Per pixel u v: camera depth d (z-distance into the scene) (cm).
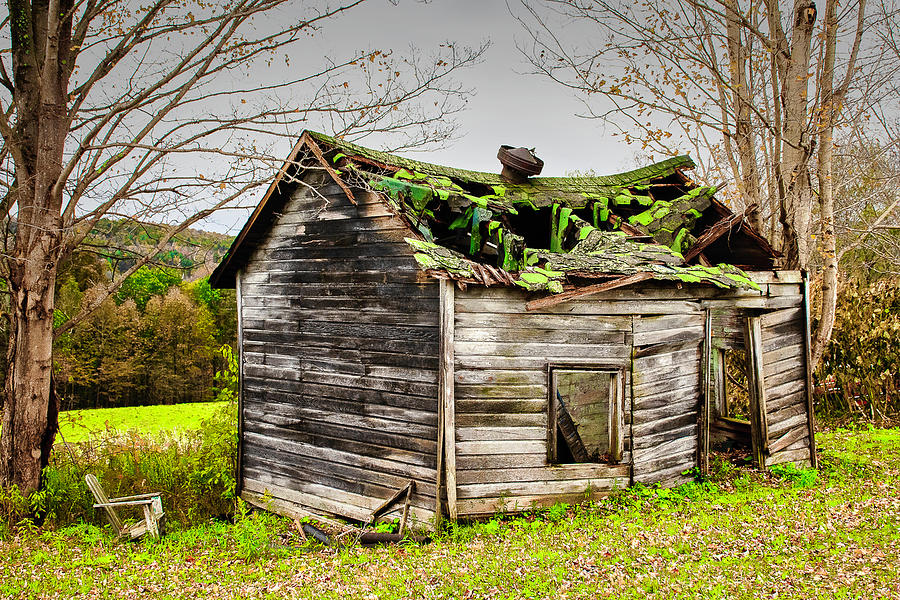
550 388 920
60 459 1250
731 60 1691
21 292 1039
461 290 874
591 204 1192
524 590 631
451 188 1045
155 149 941
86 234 1054
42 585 742
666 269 935
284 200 1080
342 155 988
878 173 2127
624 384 955
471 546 786
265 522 1016
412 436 916
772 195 1647
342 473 998
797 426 1153
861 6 1471
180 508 1090
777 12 1520
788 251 1412
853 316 1681
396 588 665
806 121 1513
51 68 1009
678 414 1023
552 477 923
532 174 1243
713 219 1251
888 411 1561
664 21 1630
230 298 3591
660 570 668
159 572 785
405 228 926
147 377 3222
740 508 879
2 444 1052
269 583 726
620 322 956
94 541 925
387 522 934
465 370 880
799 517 822
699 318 1042
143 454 1298
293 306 1073
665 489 973
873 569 644
